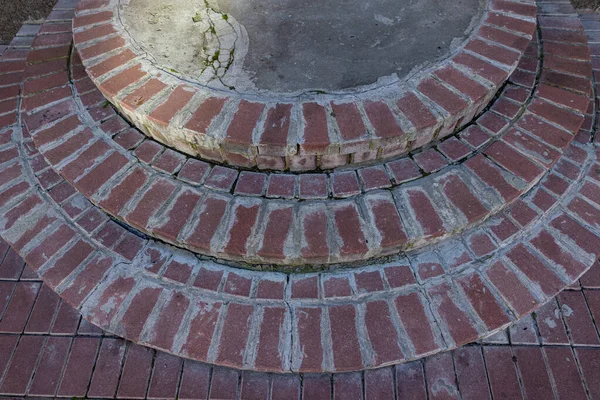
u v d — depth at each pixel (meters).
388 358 1.79
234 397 1.92
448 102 1.99
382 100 2.01
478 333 1.83
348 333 1.83
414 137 1.98
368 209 1.94
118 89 2.09
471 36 2.26
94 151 2.16
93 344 2.07
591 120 2.47
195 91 2.06
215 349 1.83
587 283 2.21
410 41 2.24
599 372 1.98
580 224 2.09
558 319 2.11
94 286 1.97
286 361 1.80
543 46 2.59
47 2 3.50
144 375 1.98
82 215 2.16
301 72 2.12
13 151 2.44
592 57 2.93
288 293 1.91
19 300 2.22
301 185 2.01
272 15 2.39
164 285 1.96
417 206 1.94
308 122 1.93
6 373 2.02
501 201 1.95
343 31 2.29
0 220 2.19
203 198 1.99
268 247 1.86
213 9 2.43
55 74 2.55
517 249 2.01
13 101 2.69
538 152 2.08
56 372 2.01
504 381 1.95
